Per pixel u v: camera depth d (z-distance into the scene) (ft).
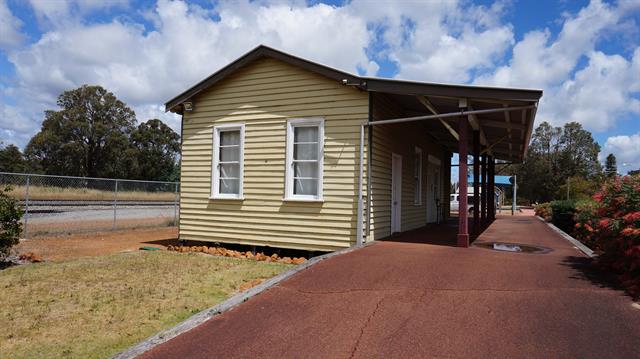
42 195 62.13
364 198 30.45
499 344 13.03
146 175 184.85
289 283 19.72
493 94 26.12
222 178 36.22
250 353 13.21
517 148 50.01
